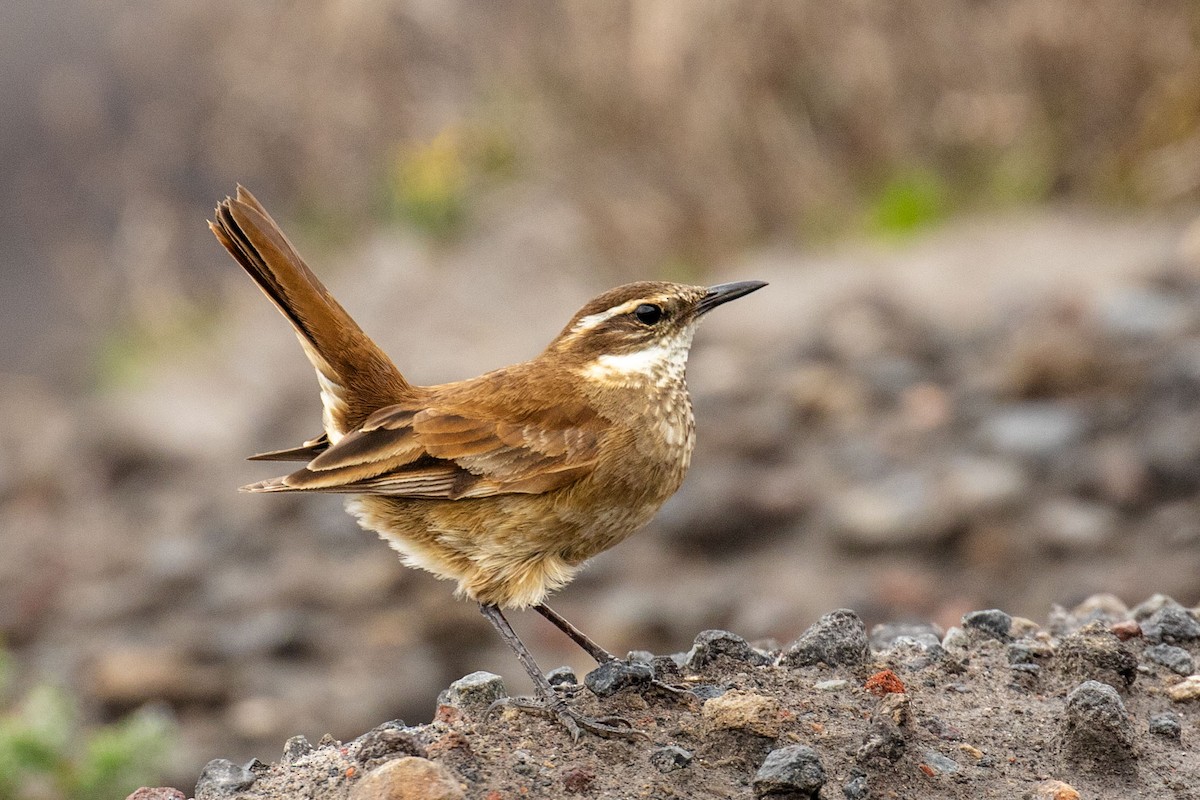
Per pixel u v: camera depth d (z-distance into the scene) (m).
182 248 23.19
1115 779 6.71
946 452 13.77
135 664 12.45
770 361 15.86
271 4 22.41
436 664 12.54
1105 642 7.57
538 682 7.16
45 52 29.16
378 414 7.62
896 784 6.51
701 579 13.03
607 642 12.29
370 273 20.69
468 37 20.84
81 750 10.40
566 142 19.34
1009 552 12.31
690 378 15.84
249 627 13.23
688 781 6.42
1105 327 14.79
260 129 22.33
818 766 6.26
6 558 15.77
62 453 18.52
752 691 6.85
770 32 18.06
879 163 18.30
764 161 18.44
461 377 17.92
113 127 25.67
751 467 14.27
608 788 6.38
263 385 19.67
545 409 7.47
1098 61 17.47
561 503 7.38
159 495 17.05
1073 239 17.03
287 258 7.68
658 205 18.80
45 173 25.88
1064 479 13.06
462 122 21.16
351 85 21.50
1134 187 17.58
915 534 12.77
